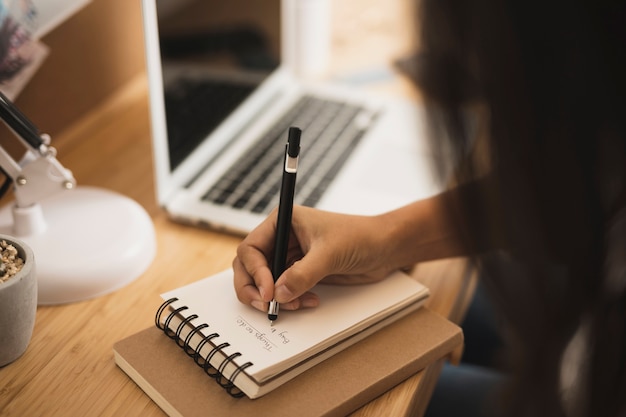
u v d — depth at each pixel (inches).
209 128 38.6
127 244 30.3
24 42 34.9
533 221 14.5
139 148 41.2
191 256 32.3
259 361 23.0
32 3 34.9
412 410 25.3
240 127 42.0
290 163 24.9
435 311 29.8
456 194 15.5
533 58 13.1
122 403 23.8
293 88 47.8
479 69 13.7
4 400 23.8
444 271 32.2
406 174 38.1
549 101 13.4
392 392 24.8
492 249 16.0
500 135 13.9
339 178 37.4
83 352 26.2
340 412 22.9
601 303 15.4
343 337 25.1
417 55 14.7
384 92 49.6
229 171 37.7
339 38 57.5
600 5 12.8
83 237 30.3
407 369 24.9
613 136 13.7
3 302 23.5
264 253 27.3
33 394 24.1
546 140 13.7
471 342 42.1
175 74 34.2
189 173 36.8
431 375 28.0
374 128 43.3
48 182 29.2
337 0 60.6
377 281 28.3
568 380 16.7
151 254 31.5
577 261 14.9
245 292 25.7
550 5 12.7
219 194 35.7
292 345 23.9
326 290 27.4
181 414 22.2
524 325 16.3
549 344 15.9
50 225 30.7
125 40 45.1
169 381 23.5
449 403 35.1
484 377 36.8
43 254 29.0
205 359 23.9
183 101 35.4
